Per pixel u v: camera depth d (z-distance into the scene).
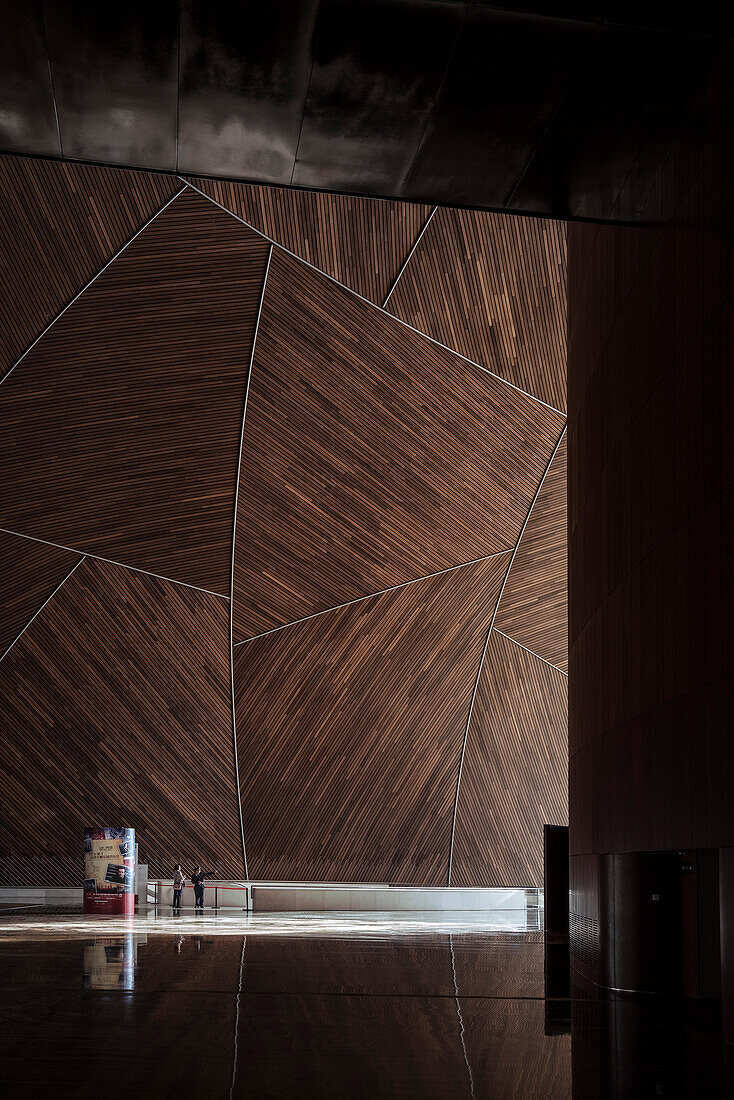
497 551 30.06
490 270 23.45
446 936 17.17
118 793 30.84
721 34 8.32
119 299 22.62
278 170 10.95
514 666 32.91
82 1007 7.55
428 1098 4.90
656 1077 5.60
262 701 30.89
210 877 31.09
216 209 21.53
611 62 8.82
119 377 24.16
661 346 10.13
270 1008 7.74
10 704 29.31
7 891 30.25
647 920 9.77
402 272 23.28
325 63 9.10
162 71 9.31
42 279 21.86
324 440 26.45
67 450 25.20
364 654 30.92
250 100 9.69
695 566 8.84
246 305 23.52
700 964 9.43
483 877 33.78
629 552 11.44
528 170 10.62
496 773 33.47
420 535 28.97
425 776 32.78
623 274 11.98
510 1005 8.45
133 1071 5.29
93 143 10.58
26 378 23.42
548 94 9.34
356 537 28.66
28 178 20.19
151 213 21.30
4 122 10.26
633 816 10.91
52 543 27.16
